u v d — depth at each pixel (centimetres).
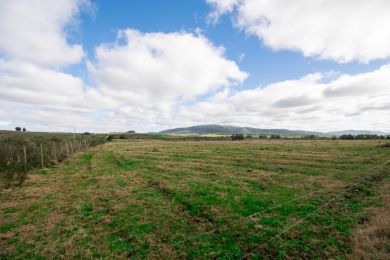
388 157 3231
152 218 1162
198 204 1327
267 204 1341
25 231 1044
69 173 2386
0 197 1529
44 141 4938
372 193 1534
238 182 1866
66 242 934
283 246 884
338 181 1870
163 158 3453
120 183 1883
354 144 5853
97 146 6781
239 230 1023
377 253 766
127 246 902
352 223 1064
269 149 4631
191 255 841
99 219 1160
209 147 5453
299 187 1719
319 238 940
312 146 5325
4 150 2697
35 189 1727
